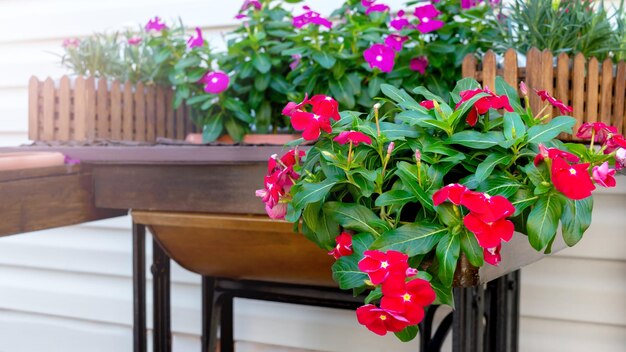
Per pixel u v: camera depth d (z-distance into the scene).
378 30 1.78
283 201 1.06
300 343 2.24
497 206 0.82
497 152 0.95
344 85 1.77
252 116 1.99
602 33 1.50
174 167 1.48
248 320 2.31
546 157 0.88
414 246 0.89
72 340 2.58
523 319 2.01
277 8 1.98
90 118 1.91
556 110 1.41
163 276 1.84
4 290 2.68
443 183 1.01
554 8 1.51
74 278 2.56
